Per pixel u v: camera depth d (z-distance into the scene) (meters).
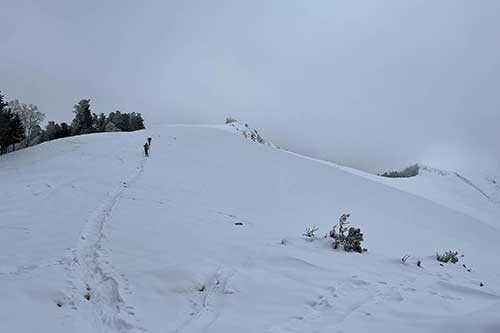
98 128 52.69
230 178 21.66
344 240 10.09
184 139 33.25
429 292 6.81
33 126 46.88
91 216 10.55
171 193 15.48
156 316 5.28
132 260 7.22
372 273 7.87
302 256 8.52
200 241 9.21
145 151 23.98
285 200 19.08
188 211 12.80
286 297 6.21
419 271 8.75
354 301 6.12
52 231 8.91
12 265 6.55
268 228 12.18
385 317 5.39
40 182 15.30
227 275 6.95
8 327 4.49
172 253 7.92
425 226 20.91
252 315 5.49
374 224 17.56
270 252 8.66
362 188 28.27
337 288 6.68
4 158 23.45
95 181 15.89
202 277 6.74
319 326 5.15
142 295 5.85
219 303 5.89
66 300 5.46
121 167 19.91
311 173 29.17
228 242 9.41
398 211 23.19
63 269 6.52
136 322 5.04
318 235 12.12
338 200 21.86
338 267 8.00
